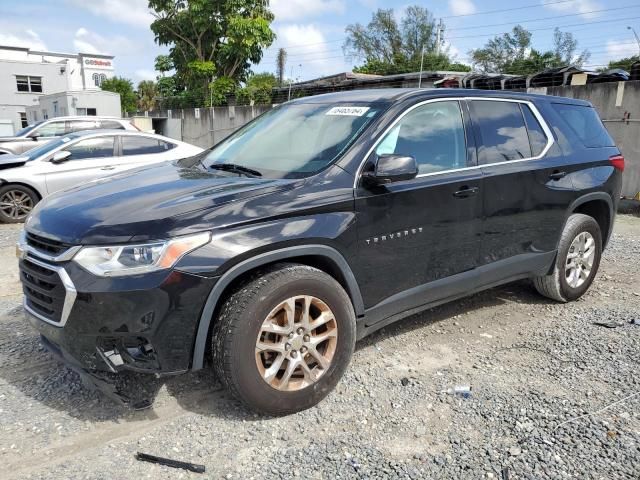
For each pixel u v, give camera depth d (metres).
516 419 3.16
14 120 46.41
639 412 3.23
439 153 3.89
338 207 3.30
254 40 25.80
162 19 26.84
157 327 2.84
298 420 3.16
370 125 3.64
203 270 2.86
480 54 48.16
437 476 2.69
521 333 4.40
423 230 3.71
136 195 3.26
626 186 11.17
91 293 2.78
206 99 25.91
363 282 3.47
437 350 4.08
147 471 2.72
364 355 3.97
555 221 4.64
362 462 2.80
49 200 3.58
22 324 4.52
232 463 2.79
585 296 5.30
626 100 11.01
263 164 3.77
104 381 3.14
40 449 2.88
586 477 2.67
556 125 4.79
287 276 3.08
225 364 2.96
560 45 39.50
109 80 55.19
